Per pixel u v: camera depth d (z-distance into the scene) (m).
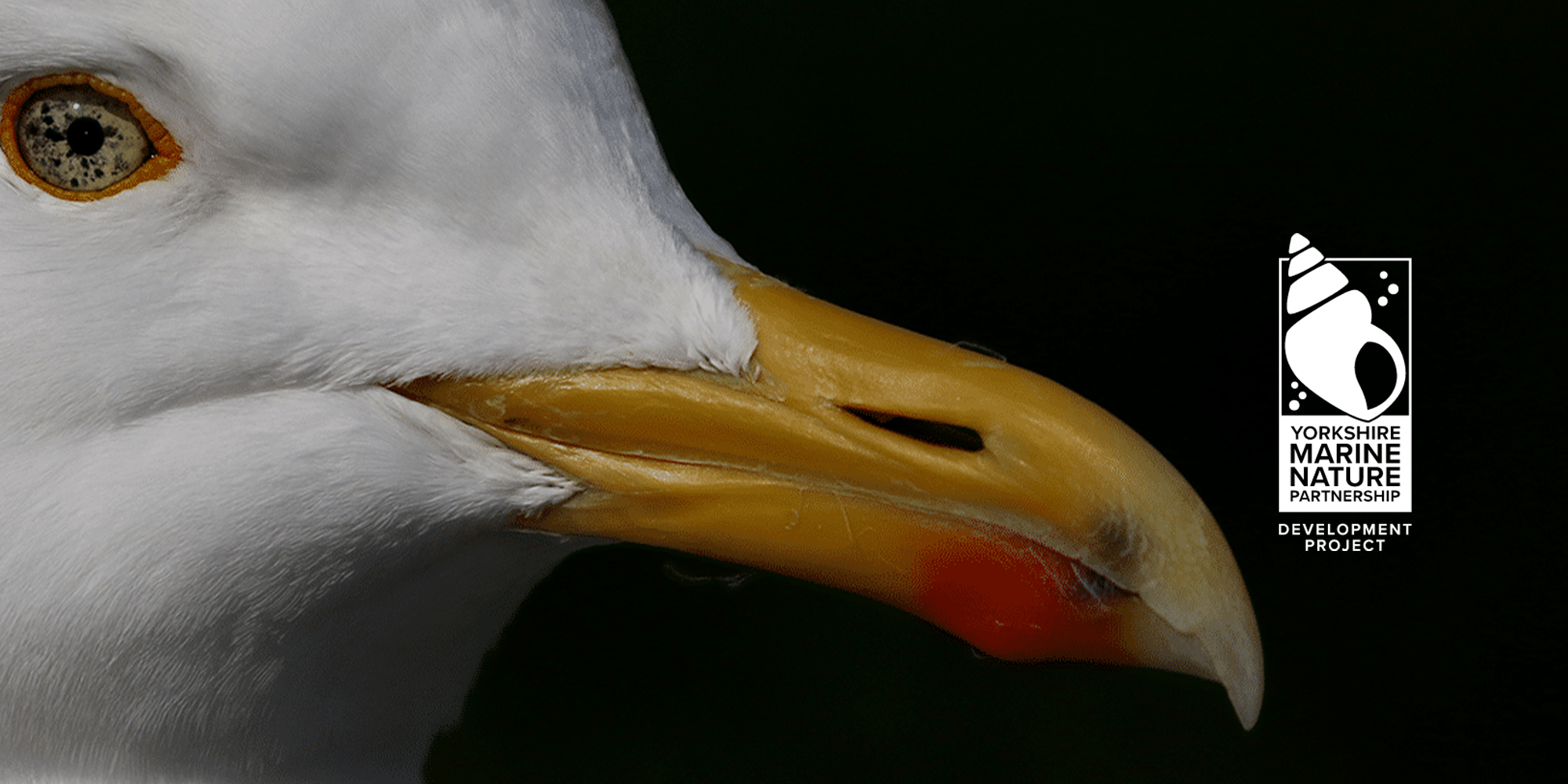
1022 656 1.28
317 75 1.26
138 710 1.27
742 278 1.28
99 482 1.26
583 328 1.27
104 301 1.26
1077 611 1.27
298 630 1.27
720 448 1.27
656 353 1.27
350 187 1.27
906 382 1.27
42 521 1.26
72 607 1.26
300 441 1.27
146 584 1.27
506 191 1.27
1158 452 1.27
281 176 1.26
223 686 1.27
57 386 1.26
